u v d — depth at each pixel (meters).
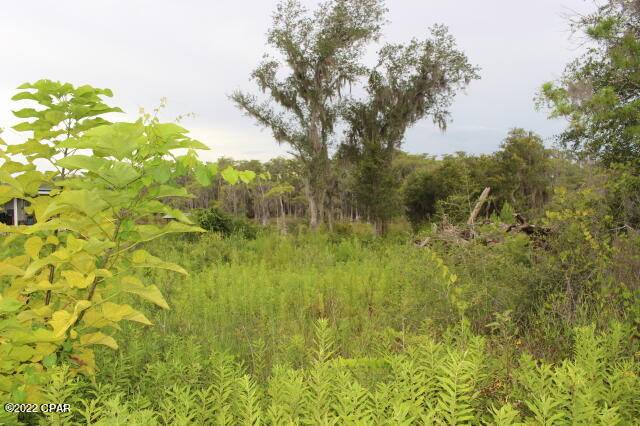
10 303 1.61
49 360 1.91
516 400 1.67
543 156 36.72
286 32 26.30
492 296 4.30
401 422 1.16
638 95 10.79
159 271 6.49
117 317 2.06
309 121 27.58
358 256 11.01
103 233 2.12
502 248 5.22
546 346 2.97
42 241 2.30
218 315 4.67
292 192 66.12
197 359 2.33
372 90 27.09
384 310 4.43
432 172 30.33
